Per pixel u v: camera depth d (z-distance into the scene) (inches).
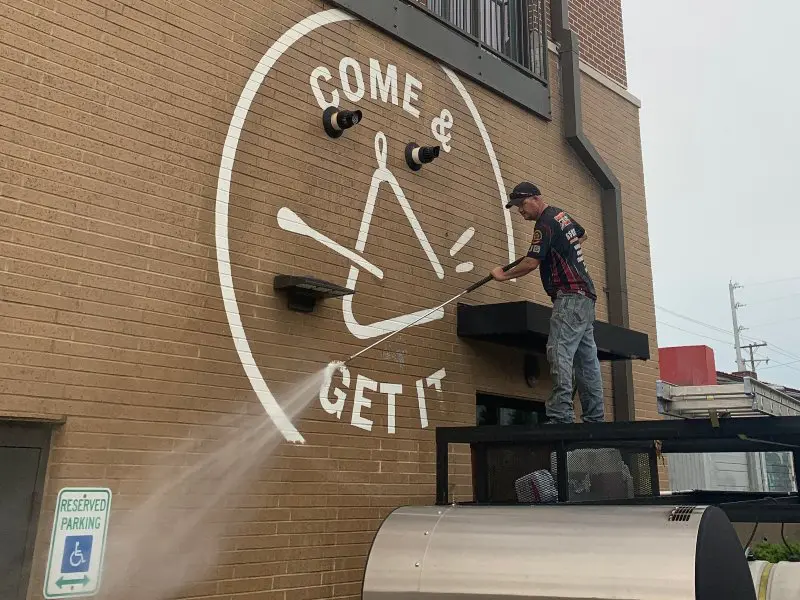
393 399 240.2
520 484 179.2
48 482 161.5
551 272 231.9
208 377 190.5
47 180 167.8
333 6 246.4
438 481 181.8
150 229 184.7
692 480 502.0
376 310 240.7
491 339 277.7
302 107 228.8
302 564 203.9
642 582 106.5
